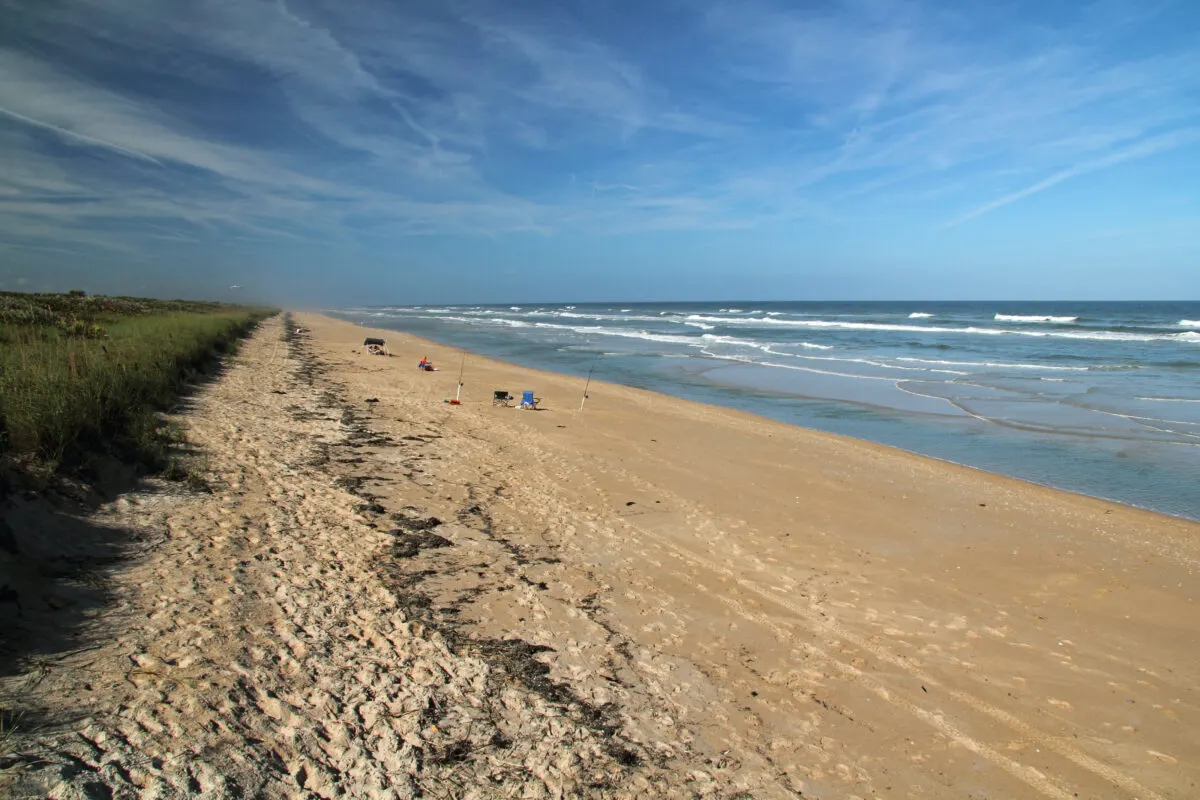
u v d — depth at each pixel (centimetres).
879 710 454
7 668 341
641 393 1959
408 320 7525
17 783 258
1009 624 596
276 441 984
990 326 5581
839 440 1369
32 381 713
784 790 368
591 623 535
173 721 328
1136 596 663
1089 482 1112
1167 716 465
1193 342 3866
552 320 7575
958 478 1099
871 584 668
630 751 382
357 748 345
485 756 359
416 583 566
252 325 3897
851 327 5606
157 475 705
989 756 414
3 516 466
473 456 1055
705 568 678
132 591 458
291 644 432
